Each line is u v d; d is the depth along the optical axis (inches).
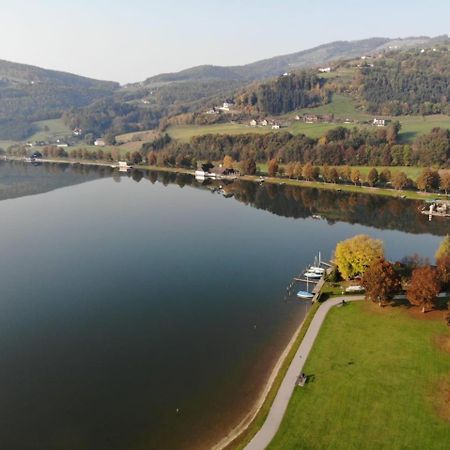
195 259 5757.9
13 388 3157.0
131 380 3225.9
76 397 3051.2
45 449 2613.2
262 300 4515.3
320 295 4311.0
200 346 3661.4
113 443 2642.7
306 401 2785.4
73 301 4517.7
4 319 4143.7
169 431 2721.5
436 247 6181.1
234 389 3093.0
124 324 4047.7
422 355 3223.4
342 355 3265.3
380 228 7116.1
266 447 2439.7
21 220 7662.4
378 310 3922.2
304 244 6348.4
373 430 2534.5
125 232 6963.6
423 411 2667.3
